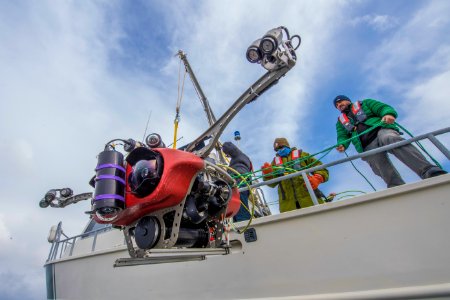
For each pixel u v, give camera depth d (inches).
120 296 120.1
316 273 82.0
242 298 92.2
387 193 75.8
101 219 55.9
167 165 52.7
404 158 90.4
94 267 136.6
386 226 75.0
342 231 81.3
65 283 149.7
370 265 74.6
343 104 122.4
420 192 72.3
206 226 65.8
